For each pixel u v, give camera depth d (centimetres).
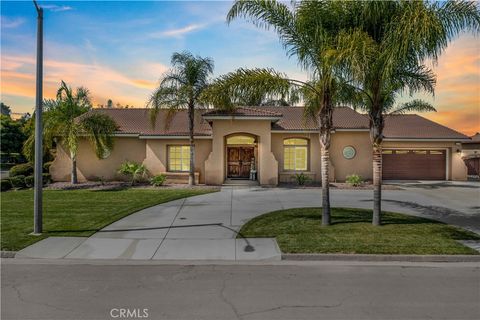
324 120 977
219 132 1948
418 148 2283
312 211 1190
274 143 2138
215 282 591
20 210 1209
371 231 909
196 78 1781
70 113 1858
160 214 1154
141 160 2155
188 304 501
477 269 665
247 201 1418
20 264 690
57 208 1245
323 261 716
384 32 886
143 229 959
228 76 970
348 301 512
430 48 827
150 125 2234
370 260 718
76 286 572
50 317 461
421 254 723
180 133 2069
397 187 1880
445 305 499
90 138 1892
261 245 816
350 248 761
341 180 2164
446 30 858
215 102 996
